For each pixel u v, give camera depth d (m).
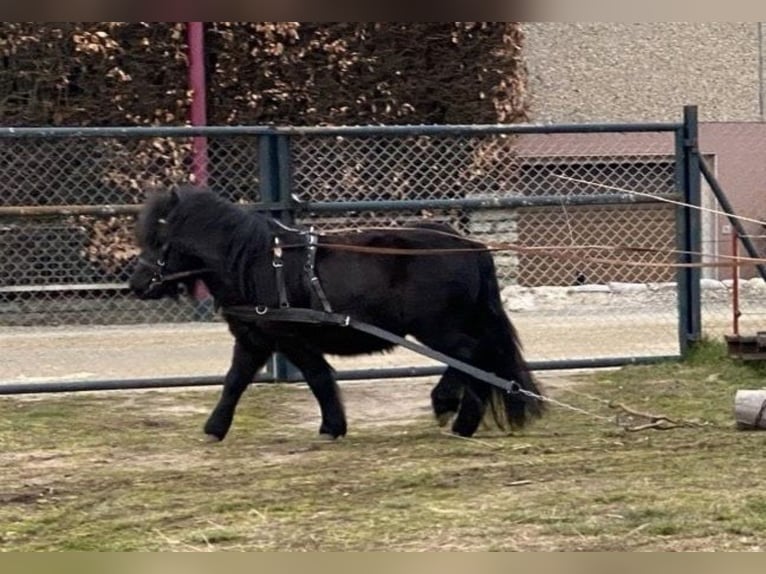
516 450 10.29
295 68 19.78
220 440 10.89
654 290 17.97
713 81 22.75
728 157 22.67
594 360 13.72
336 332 10.57
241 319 10.59
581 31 22.23
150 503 8.80
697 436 10.66
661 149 21.55
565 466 9.65
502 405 10.66
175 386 12.81
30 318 16.64
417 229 10.80
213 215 10.55
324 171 17.22
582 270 18.70
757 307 18.77
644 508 8.29
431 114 20.23
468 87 20.16
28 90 18.78
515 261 18.17
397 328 10.59
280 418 11.97
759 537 7.70
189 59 19.19
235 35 19.52
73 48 18.80
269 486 9.24
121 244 16.73
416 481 9.26
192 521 8.35
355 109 19.98
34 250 16.64
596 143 21.41
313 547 7.65
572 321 17.33
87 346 15.80
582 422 11.46
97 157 17.41
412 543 7.68
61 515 8.54
